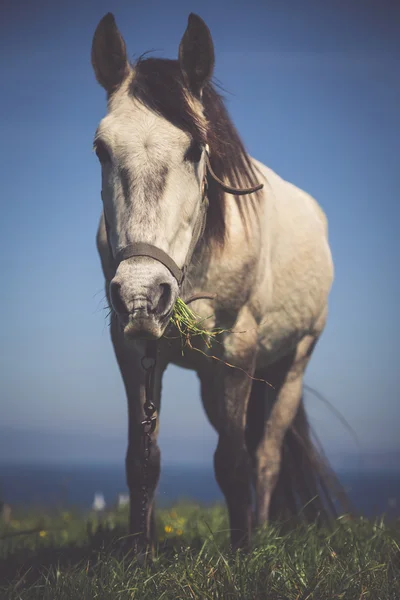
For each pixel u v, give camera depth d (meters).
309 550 4.95
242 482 5.49
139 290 4.06
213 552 5.16
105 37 4.74
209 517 8.22
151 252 4.17
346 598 3.91
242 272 5.57
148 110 4.45
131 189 4.27
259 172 6.23
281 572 4.27
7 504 9.91
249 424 7.15
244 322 5.76
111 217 4.42
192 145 4.44
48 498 11.43
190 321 4.87
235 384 5.68
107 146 4.38
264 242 6.04
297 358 7.35
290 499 7.08
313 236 7.26
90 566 4.82
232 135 5.50
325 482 7.32
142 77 4.61
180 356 5.74
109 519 8.51
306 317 7.16
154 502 5.45
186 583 4.12
